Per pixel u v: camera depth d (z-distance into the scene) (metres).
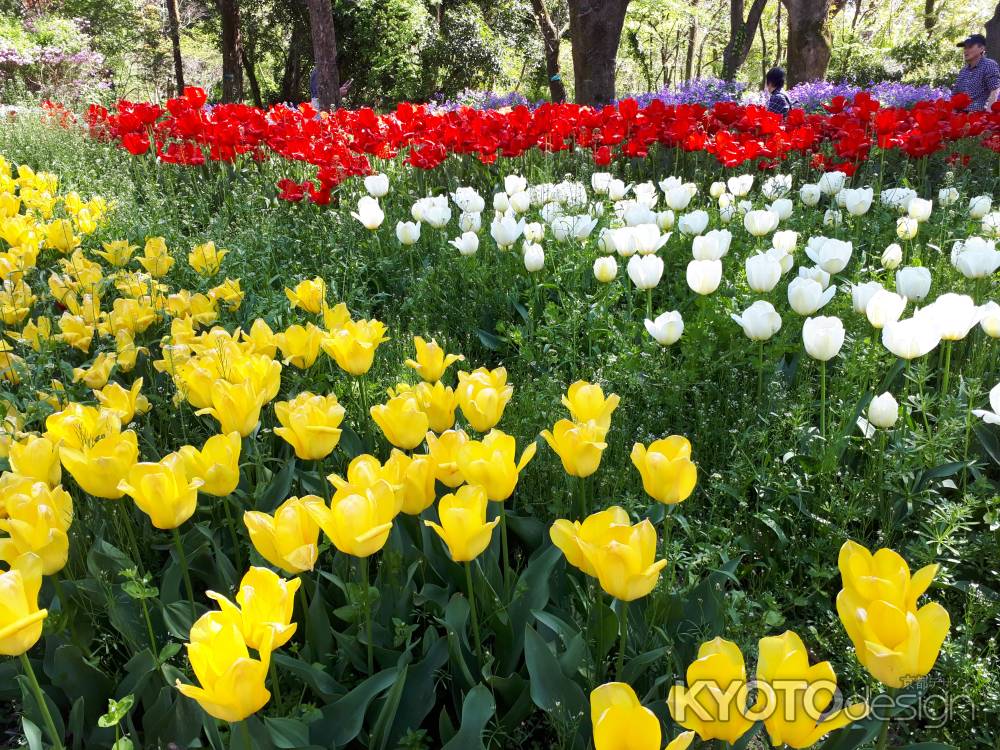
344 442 2.76
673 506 2.50
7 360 3.02
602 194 5.91
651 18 35.44
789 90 16.86
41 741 1.77
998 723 1.98
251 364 2.34
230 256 5.04
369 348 2.46
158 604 2.17
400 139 7.34
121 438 1.91
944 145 7.30
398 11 26.33
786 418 2.81
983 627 2.16
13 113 12.81
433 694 1.88
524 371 3.62
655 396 3.08
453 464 1.87
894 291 3.89
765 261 3.24
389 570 2.14
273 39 29.62
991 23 18.48
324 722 1.75
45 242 5.05
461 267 4.53
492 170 7.56
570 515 2.56
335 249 5.06
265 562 2.15
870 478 2.59
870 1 45.25
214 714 1.25
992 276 3.90
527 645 1.75
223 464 1.92
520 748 1.95
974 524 2.51
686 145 7.15
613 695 1.17
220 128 7.43
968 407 2.70
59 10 31.66
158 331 3.67
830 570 2.32
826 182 5.55
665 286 4.61
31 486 1.79
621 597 1.48
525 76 36.25
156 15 35.94
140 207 6.49
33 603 1.48
